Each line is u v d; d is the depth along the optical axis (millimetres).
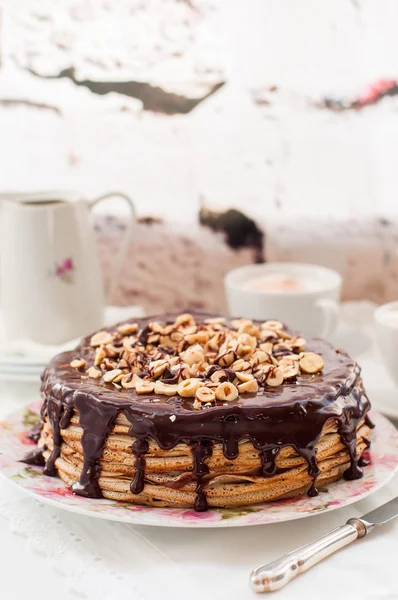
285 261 1263
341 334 1149
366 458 869
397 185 1226
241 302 1089
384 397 986
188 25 1183
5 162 1241
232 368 859
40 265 1056
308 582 766
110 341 922
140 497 819
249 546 805
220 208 1243
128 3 1178
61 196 1093
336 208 1240
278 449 812
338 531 796
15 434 909
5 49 1199
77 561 788
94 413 825
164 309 1275
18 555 801
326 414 823
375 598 750
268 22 1179
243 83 1199
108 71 1202
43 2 1182
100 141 1227
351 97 1201
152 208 1246
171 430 805
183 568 783
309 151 1222
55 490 832
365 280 1267
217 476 813
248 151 1223
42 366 1023
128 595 757
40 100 1216
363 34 1179
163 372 855
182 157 1227
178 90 1204
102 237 1255
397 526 819
